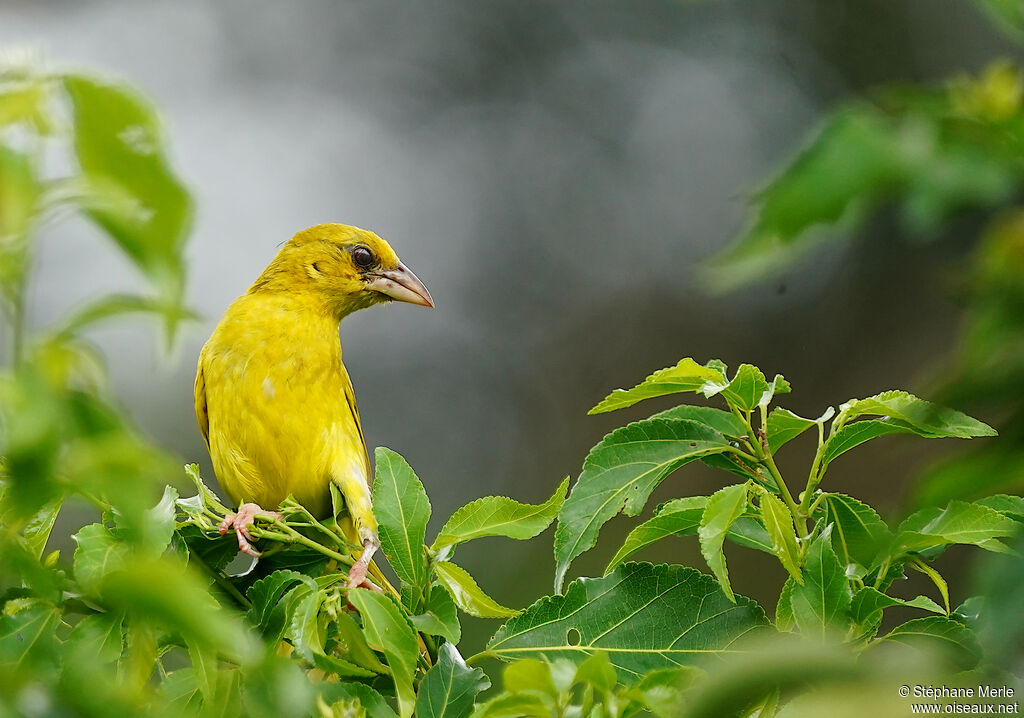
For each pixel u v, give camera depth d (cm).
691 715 95
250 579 223
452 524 201
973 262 71
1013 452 73
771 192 76
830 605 166
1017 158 73
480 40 1023
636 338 889
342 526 381
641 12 982
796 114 870
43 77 88
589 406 874
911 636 165
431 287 938
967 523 164
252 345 373
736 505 173
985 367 71
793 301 791
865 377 752
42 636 143
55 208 87
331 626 207
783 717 114
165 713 106
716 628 189
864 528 181
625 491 187
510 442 875
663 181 934
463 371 898
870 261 758
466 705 178
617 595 193
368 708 166
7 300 87
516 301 936
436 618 190
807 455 645
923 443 396
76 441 88
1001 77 77
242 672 144
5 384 87
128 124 89
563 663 135
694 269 79
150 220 89
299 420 370
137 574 96
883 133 74
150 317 91
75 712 102
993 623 76
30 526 154
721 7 927
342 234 398
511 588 613
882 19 832
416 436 866
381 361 896
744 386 187
